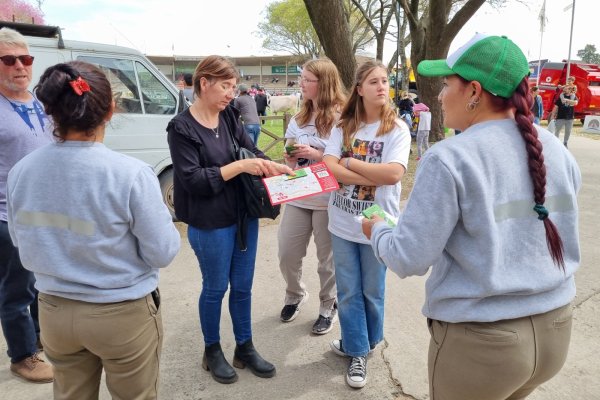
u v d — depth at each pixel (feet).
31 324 8.33
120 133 16.37
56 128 4.74
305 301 11.63
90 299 4.83
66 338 4.96
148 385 5.48
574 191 4.53
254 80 188.75
